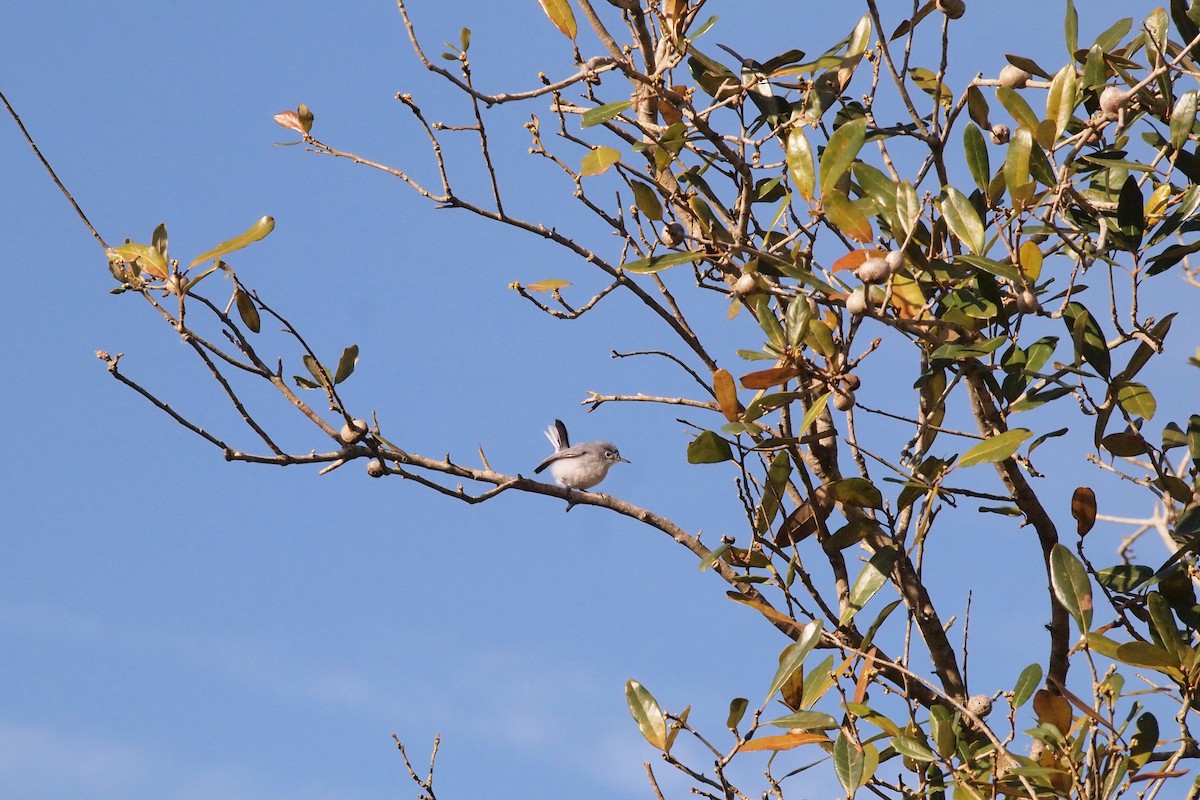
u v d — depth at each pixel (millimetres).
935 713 9047
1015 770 8117
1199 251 9820
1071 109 9836
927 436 10258
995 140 11320
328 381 11008
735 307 11023
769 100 11875
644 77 10414
